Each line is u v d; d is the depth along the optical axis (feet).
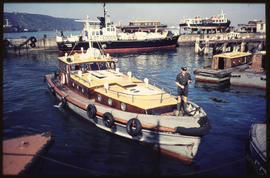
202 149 30.63
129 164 26.66
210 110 45.70
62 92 44.70
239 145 31.53
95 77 41.34
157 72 88.02
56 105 47.21
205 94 58.49
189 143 27.07
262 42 148.77
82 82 40.01
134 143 31.48
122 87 36.81
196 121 28.07
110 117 31.83
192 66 104.63
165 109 32.04
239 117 41.75
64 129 35.70
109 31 166.91
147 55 151.94
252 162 26.48
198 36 246.06
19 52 174.70
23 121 38.68
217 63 78.54
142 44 177.88
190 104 34.04
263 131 29.09
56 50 195.93
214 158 28.43
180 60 126.21
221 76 69.87
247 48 165.99
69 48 155.74
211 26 268.82
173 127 27.89
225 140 33.01
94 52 48.01
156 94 33.63
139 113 30.63
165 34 216.33
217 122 39.52
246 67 78.59
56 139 32.35
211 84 70.95
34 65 108.99
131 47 174.60
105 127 34.32
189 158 27.58
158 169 25.86
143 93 33.91
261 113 43.68
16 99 51.60
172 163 27.20
